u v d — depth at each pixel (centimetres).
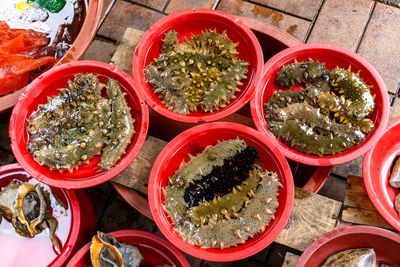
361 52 218
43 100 169
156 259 161
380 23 222
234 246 140
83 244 169
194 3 239
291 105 160
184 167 151
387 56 216
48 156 152
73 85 165
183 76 165
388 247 141
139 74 165
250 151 149
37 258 166
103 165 154
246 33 169
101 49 237
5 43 183
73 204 165
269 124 161
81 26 201
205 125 154
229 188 147
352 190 155
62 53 197
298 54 170
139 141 154
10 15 195
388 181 160
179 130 200
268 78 171
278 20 229
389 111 155
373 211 150
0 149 222
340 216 152
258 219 139
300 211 154
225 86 162
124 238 156
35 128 160
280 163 147
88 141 155
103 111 160
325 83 165
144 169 167
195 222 143
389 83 211
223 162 149
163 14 240
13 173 173
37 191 163
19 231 166
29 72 191
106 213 210
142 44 169
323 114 159
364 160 147
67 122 159
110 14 243
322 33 224
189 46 173
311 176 168
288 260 150
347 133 151
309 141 152
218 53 169
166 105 167
